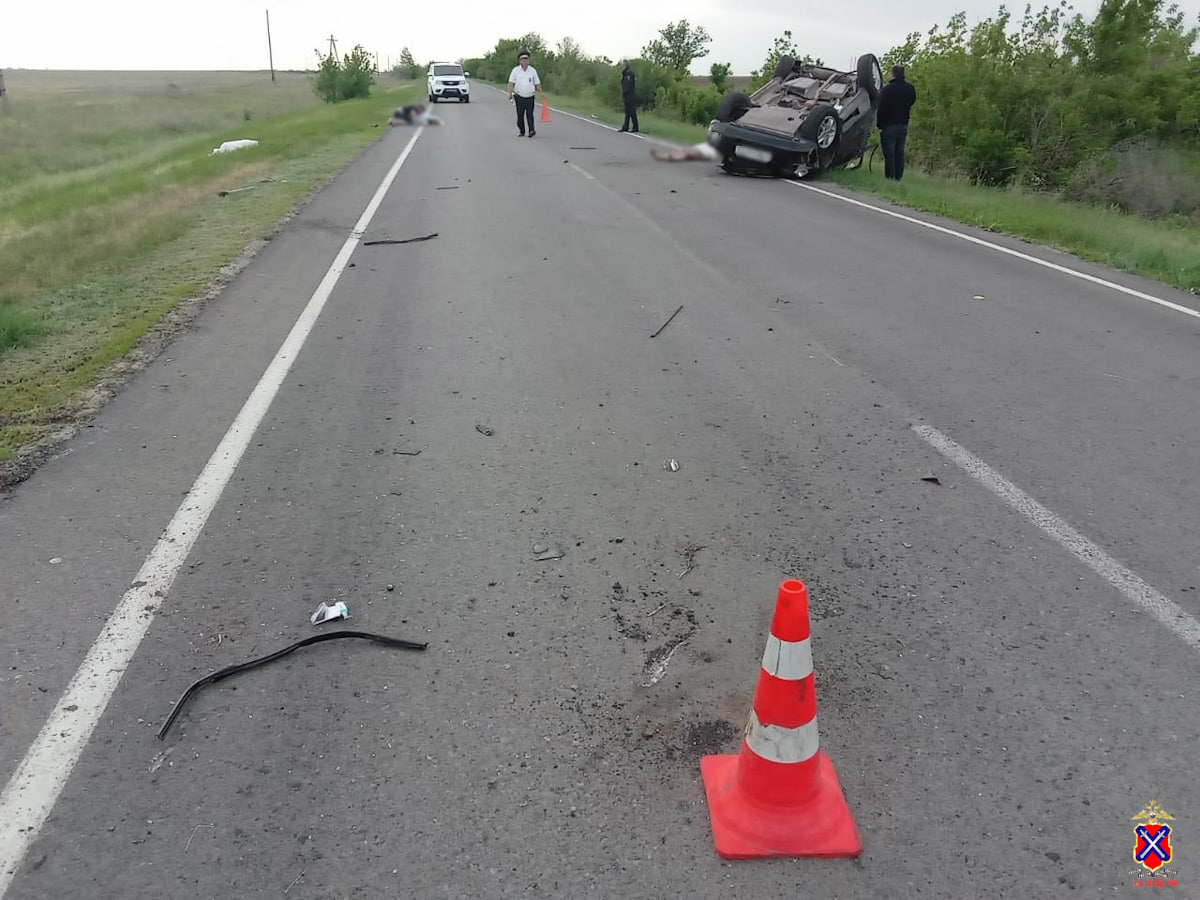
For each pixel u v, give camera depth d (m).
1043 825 2.53
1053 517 4.18
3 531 3.99
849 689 3.05
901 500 4.36
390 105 33.81
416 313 7.41
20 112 39.69
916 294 8.27
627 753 2.79
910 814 2.56
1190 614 3.46
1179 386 5.90
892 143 15.73
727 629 3.38
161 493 4.36
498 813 2.56
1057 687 3.06
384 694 3.03
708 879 2.37
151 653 3.21
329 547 3.91
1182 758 2.76
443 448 4.90
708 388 5.82
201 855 2.43
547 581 3.68
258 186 14.35
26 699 2.98
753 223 11.80
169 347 6.50
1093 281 8.90
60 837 2.48
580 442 5.00
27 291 7.92
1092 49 20.58
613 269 9.06
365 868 2.39
